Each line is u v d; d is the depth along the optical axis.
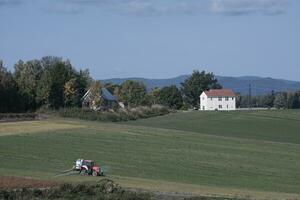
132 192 126.25
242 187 185.88
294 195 160.62
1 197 115.62
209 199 125.25
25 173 181.88
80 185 126.50
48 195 119.00
